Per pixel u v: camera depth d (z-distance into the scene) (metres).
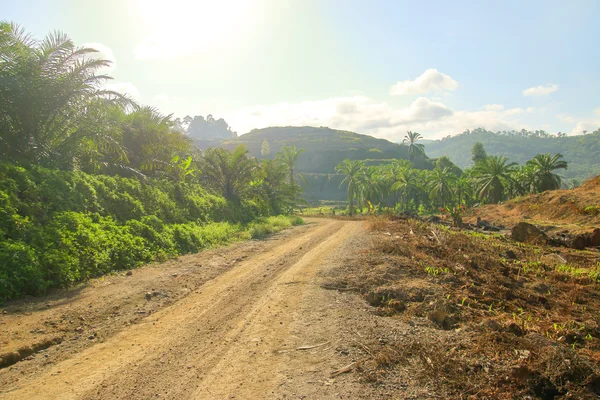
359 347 4.48
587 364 4.01
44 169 10.15
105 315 5.73
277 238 15.30
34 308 5.78
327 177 99.69
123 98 13.20
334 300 6.37
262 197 27.95
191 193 18.22
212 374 3.93
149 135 17.86
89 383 3.77
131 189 13.33
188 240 12.10
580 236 16.64
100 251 8.63
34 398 3.50
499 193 52.12
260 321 5.45
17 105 10.78
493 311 6.14
